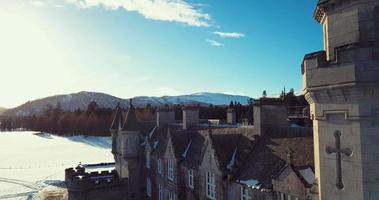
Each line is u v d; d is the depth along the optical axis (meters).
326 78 13.57
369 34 12.98
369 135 12.59
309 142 22.89
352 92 12.75
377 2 12.87
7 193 71.12
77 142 173.25
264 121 29.11
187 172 35.94
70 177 51.91
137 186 53.44
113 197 52.03
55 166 104.44
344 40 13.76
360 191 12.77
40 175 91.25
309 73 14.41
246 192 25.20
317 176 15.55
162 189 43.72
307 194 18.02
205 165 30.80
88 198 50.34
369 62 12.18
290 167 19.77
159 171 45.38
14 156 125.69
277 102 29.69
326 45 15.27
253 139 28.88
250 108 77.88
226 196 27.42
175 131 41.41
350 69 12.61
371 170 12.52
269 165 24.72
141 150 53.72
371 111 12.49
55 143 169.50
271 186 22.22
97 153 132.12
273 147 26.14
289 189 19.72
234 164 28.30
